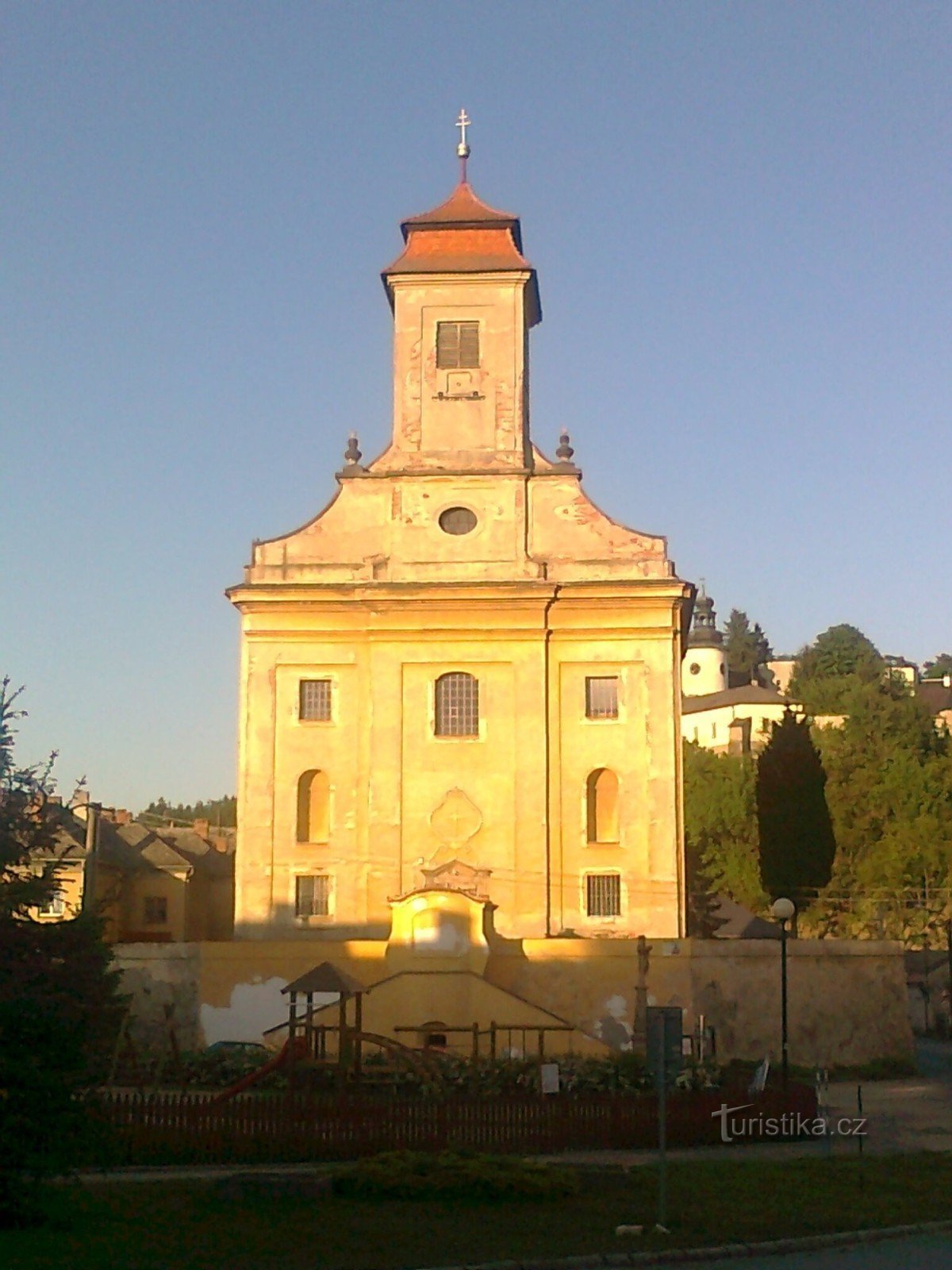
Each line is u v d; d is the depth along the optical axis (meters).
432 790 53.97
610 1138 30.67
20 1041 20.00
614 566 55.38
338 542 56.25
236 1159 27.52
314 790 54.72
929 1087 48.25
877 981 52.88
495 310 57.72
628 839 53.50
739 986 50.78
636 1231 20.86
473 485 56.31
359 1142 28.28
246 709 54.81
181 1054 45.75
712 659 164.75
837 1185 25.55
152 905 84.06
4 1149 19.42
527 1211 22.33
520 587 54.66
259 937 53.19
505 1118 29.53
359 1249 18.95
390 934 51.66
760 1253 20.25
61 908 61.69
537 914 52.91
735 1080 38.25
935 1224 22.45
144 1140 27.17
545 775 53.91
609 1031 49.75
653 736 54.03
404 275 57.78
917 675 191.50
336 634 55.28
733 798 117.56
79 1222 20.14
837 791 112.31
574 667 54.84
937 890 105.50
